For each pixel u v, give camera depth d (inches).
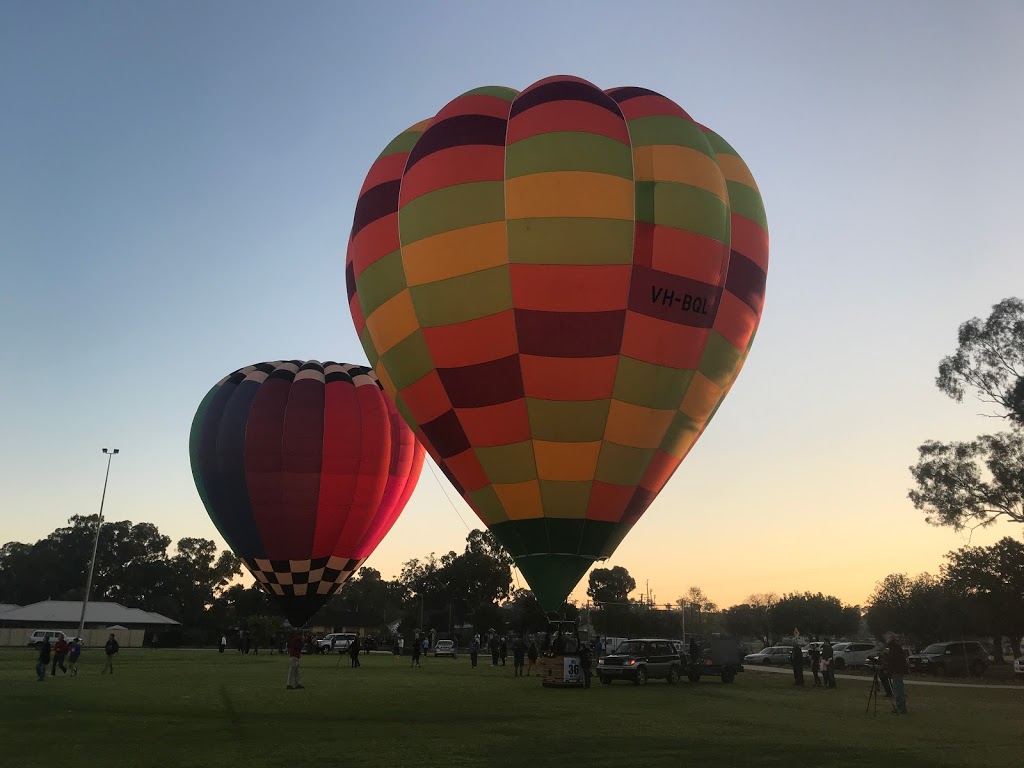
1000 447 1572.3
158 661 1526.8
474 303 720.3
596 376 714.2
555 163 720.3
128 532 4581.7
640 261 718.5
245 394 1418.6
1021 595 1813.5
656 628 3629.4
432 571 4067.4
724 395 806.5
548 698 781.3
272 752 430.3
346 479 1366.9
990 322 1590.8
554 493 736.3
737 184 828.0
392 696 786.2
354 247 842.8
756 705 735.7
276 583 1386.6
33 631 2669.8
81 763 397.7
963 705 770.8
